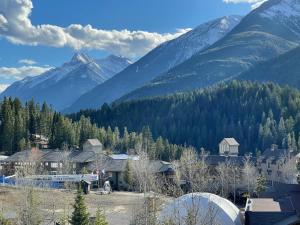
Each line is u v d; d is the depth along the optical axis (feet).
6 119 519.60
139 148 440.45
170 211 161.89
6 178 331.98
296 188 247.50
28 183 254.47
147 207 165.17
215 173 391.24
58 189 312.91
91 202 291.79
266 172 445.78
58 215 225.76
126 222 229.66
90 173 398.42
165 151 526.57
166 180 310.04
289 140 581.94
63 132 551.59
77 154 460.96
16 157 441.68
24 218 185.37
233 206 182.39
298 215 164.66
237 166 384.88
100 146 531.09
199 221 142.10
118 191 359.46
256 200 213.66
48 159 442.09
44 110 606.96
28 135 555.28
